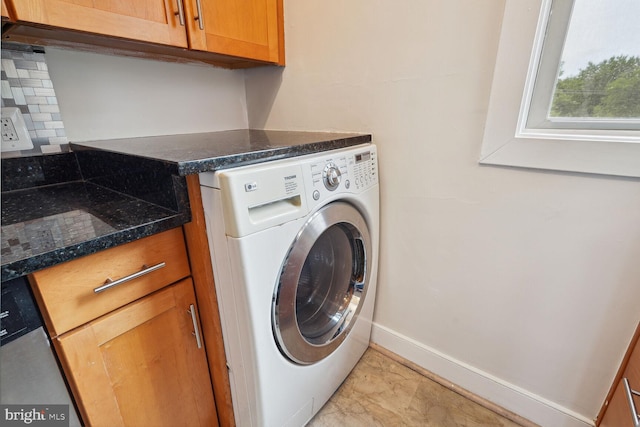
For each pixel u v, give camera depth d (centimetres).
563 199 88
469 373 124
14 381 58
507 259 103
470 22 90
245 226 68
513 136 90
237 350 84
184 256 81
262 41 123
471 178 102
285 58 136
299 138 108
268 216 73
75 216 73
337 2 114
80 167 108
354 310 120
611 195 81
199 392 94
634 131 77
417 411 120
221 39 107
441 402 124
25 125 97
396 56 106
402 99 109
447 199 109
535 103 89
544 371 106
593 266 89
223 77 149
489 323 113
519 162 91
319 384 109
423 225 118
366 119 120
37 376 60
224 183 65
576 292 93
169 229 73
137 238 67
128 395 76
